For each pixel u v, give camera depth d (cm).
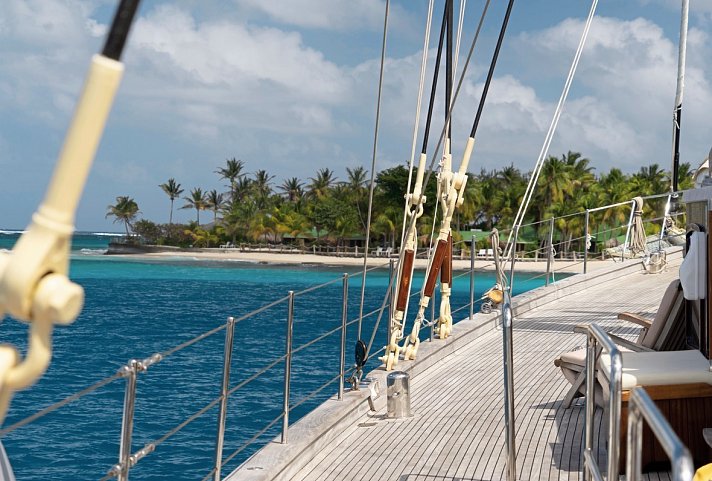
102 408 1331
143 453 333
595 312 1168
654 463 464
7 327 2720
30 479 979
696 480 333
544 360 850
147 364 326
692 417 455
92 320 2783
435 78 735
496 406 655
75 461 1052
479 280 5488
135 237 11706
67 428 1210
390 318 755
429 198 7244
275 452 487
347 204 10050
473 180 9031
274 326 2491
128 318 2878
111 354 1989
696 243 490
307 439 516
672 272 1573
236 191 12181
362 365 667
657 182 8625
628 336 962
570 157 9194
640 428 241
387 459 522
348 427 604
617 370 296
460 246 8312
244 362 1734
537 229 8369
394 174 8781
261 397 1369
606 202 8419
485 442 552
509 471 418
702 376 451
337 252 9819
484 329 1017
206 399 1376
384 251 9225
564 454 519
